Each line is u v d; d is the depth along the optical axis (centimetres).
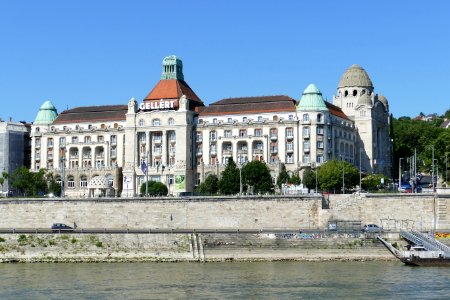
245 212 19512
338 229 17388
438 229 17800
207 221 19725
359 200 18912
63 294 12200
